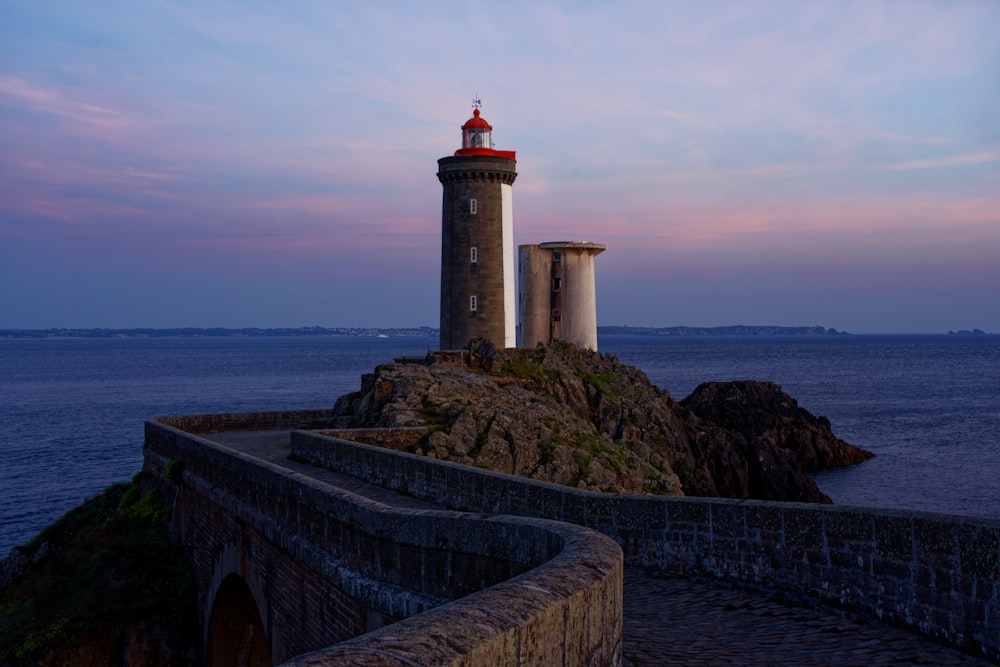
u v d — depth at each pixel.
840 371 189.12
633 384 54.78
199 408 114.12
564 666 6.00
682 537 12.05
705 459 53.88
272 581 16.64
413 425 33.78
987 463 67.81
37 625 24.14
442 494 17.22
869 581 9.76
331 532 13.48
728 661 8.63
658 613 10.53
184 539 25.78
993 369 196.25
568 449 35.59
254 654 22.20
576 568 6.78
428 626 5.05
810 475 64.94
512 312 58.44
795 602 10.50
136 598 24.34
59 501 56.38
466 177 56.72
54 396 136.38
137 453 76.56
